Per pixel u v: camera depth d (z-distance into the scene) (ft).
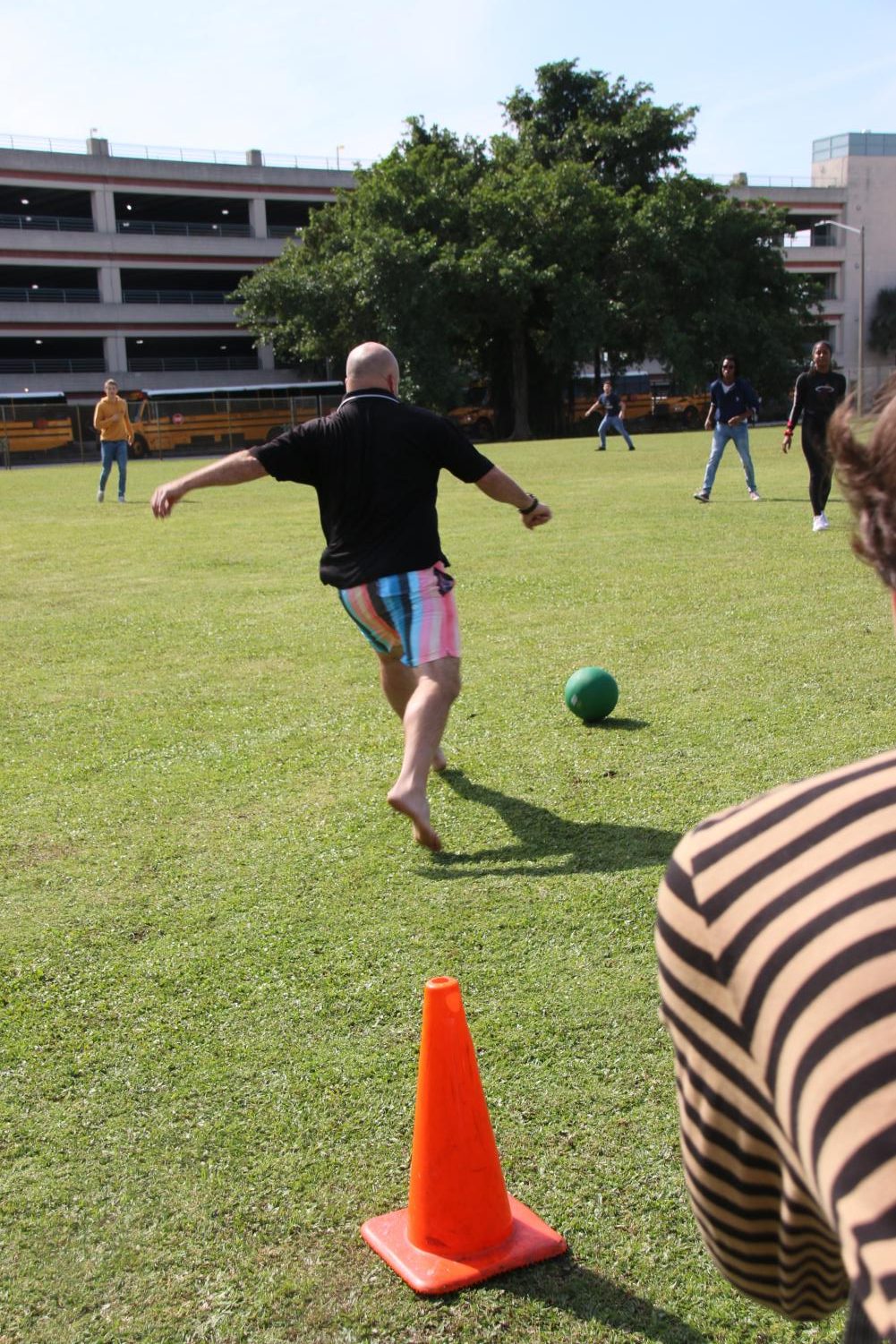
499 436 174.29
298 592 31.58
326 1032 9.80
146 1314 6.85
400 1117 8.61
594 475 69.05
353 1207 7.69
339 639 25.25
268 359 224.12
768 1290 2.97
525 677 20.97
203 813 15.19
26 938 11.76
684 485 59.00
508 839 13.79
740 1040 2.38
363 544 14.08
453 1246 7.04
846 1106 2.07
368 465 13.93
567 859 13.10
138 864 13.60
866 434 2.79
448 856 13.41
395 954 11.10
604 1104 8.61
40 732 19.02
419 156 160.45
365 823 14.58
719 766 15.79
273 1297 6.94
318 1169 8.07
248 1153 8.28
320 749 17.61
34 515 57.11
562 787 15.39
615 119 173.99
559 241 152.35
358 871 13.10
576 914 11.71
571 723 18.13
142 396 140.67
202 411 143.23
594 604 27.40
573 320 150.51
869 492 2.76
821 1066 2.14
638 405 169.78
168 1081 9.21
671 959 2.54
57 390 204.85
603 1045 9.36
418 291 147.95
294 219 240.12
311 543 42.52
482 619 26.21
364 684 21.30
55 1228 7.59
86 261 203.82
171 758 17.47
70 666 23.54
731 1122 2.50
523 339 163.63
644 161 168.66
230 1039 9.77
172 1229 7.55
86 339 224.53
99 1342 6.64
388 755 17.21
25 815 15.34
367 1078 9.12
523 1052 9.31
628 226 152.87
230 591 32.07
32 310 200.95
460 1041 7.09
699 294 162.20
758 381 168.35
